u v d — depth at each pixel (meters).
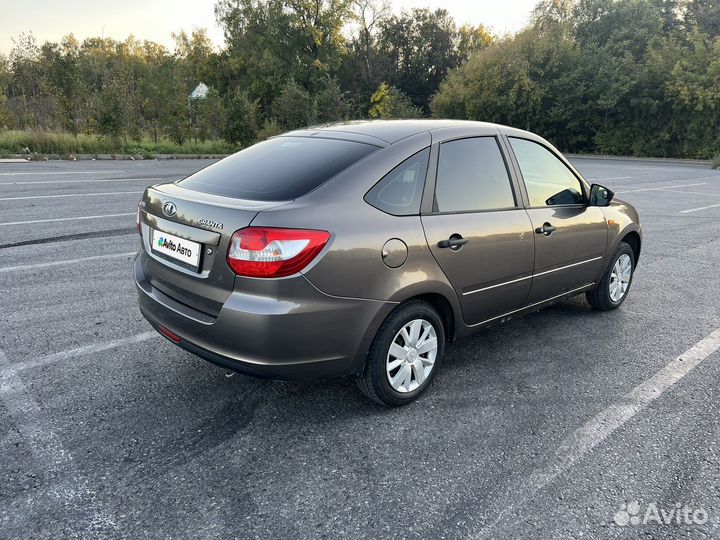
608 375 3.58
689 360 3.83
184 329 2.79
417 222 2.90
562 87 35.12
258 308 2.47
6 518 2.17
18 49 21.81
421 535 2.15
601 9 36.16
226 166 3.29
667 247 7.59
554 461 2.64
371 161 2.86
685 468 2.61
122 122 20.69
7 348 3.71
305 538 2.12
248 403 3.11
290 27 42.56
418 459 2.63
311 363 2.64
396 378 3.01
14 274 5.29
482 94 37.41
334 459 2.62
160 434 2.78
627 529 2.21
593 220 4.18
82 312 4.41
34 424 2.82
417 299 3.02
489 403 3.19
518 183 3.58
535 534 2.17
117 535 2.11
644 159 31.42
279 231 2.45
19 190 10.31
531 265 3.60
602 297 4.65
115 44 66.38
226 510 2.26
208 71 47.19
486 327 3.56
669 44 32.44
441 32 56.16
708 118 29.81
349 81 53.66
